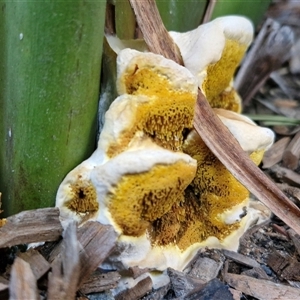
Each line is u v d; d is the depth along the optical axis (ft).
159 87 0.48
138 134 0.48
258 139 0.57
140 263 0.51
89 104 0.49
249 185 0.51
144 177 0.46
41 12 0.43
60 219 0.50
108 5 0.54
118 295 0.50
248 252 0.61
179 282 0.52
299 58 1.02
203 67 0.55
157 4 0.64
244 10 0.74
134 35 0.59
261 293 0.52
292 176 0.76
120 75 0.48
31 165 0.50
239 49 0.62
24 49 0.45
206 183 0.56
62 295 0.40
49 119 0.47
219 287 0.48
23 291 0.39
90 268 0.44
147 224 0.50
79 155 0.51
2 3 0.46
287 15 1.02
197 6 0.68
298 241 0.62
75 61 0.46
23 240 0.46
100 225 0.46
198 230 0.58
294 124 0.89
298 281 0.56
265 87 1.03
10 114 0.49
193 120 0.52
